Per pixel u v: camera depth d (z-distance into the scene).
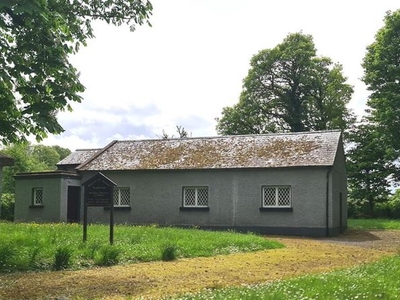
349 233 29.28
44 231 18.78
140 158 32.44
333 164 26.95
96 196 16.66
